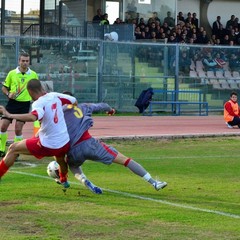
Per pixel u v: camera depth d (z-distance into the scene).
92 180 19.62
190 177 20.48
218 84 47.97
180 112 46.22
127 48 45.50
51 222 14.27
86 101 44.44
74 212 15.28
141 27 55.06
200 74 47.66
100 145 17.00
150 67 46.19
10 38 42.53
